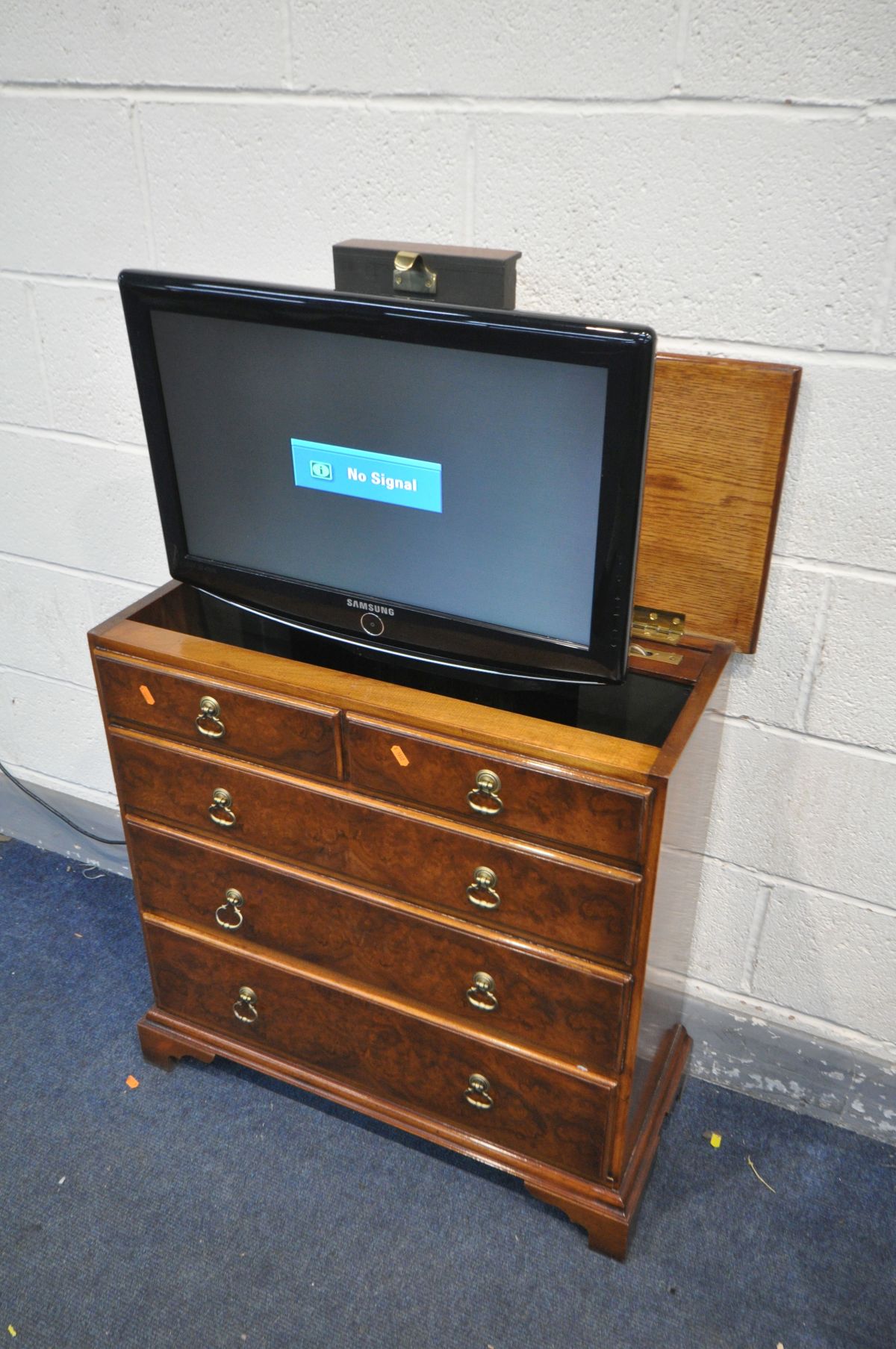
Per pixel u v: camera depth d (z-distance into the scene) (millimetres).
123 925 2023
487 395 1103
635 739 1374
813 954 1597
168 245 1482
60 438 1719
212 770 1395
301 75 1289
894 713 1374
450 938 1345
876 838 1468
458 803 1240
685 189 1182
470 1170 1600
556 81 1178
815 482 1270
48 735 2088
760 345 1228
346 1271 1472
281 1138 1641
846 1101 1675
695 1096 1734
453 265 1179
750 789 1509
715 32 1092
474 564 1228
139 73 1365
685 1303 1437
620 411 1034
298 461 1261
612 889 1194
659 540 1350
